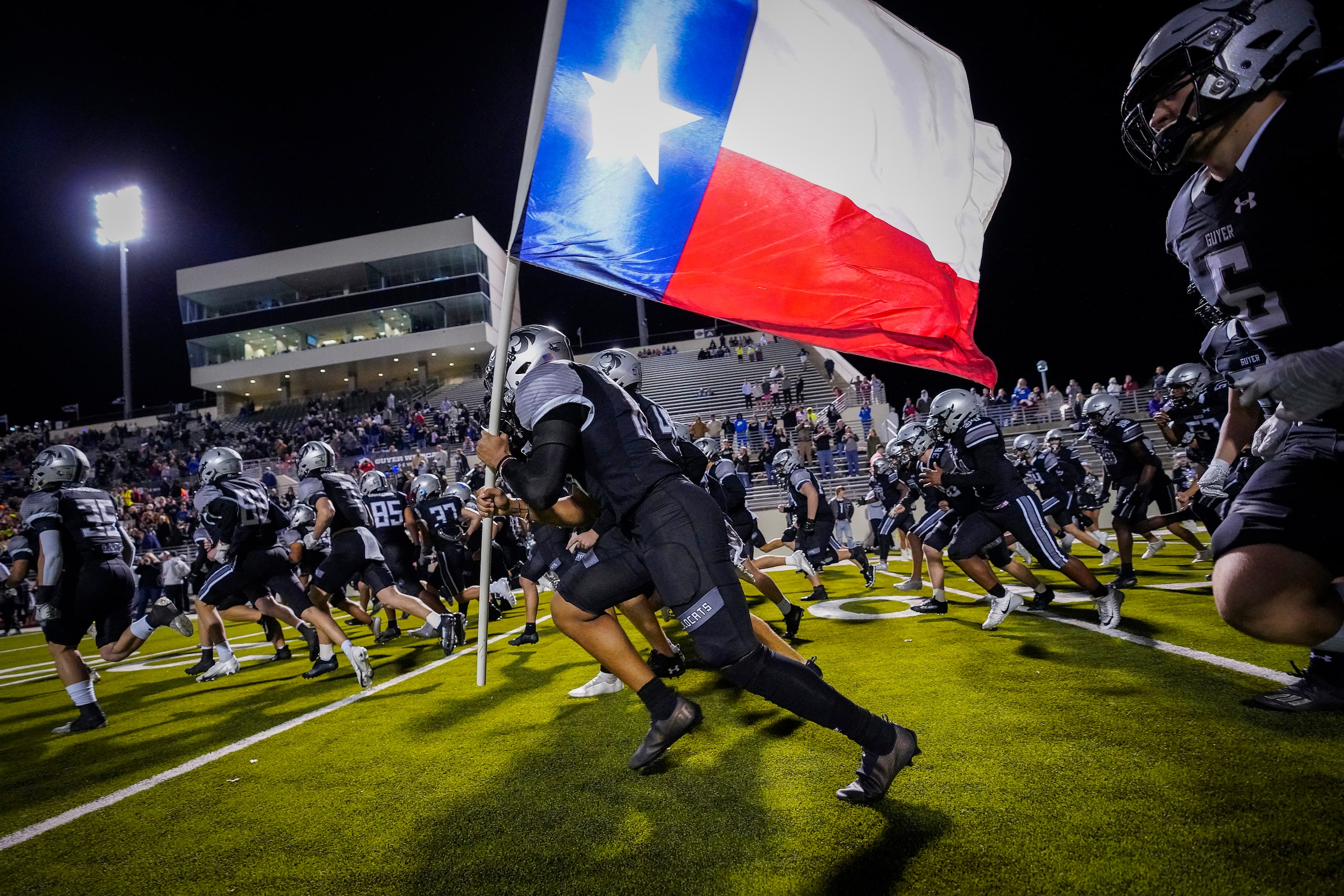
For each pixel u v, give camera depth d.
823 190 3.31
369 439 28.17
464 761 3.16
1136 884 1.71
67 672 4.59
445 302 40.38
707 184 3.19
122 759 3.81
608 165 3.05
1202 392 6.45
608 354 4.39
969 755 2.62
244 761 3.50
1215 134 1.93
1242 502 2.13
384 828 2.49
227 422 37.00
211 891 2.13
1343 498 1.96
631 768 2.60
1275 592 1.97
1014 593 5.18
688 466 4.13
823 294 3.37
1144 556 9.37
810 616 6.62
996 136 3.64
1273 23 1.78
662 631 4.30
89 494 4.98
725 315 3.23
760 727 3.23
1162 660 3.76
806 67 3.27
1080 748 2.59
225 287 40.75
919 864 1.90
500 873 2.07
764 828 2.20
